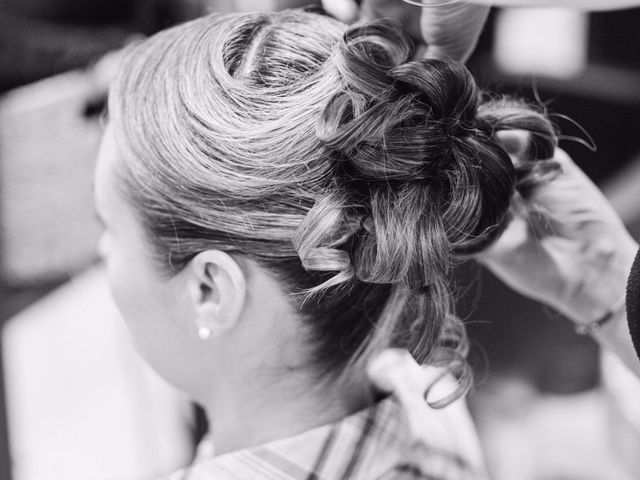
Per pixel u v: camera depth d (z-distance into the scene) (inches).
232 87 22.8
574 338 56.4
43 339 48.3
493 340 55.8
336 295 23.5
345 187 22.0
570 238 28.6
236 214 22.5
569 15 59.2
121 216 24.5
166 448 50.3
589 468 55.2
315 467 25.0
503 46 57.3
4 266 43.9
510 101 26.6
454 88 22.1
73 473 47.5
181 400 50.6
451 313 25.0
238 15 24.9
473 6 24.7
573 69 58.1
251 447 25.7
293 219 22.4
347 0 26.8
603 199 28.6
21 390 47.0
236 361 25.0
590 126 57.5
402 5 26.2
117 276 25.4
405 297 24.2
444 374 26.1
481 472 29.7
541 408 58.3
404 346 25.8
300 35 23.9
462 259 25.7
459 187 21.9
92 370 49.7
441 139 21.6
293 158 22.0
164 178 22.9
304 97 22.5
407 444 26.8
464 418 30.6
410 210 21.4
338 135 21.1
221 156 22.3
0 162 41.9
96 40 44.2
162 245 23.8
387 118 21.1
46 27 43.1
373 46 23.3
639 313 20.1
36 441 47.5
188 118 22.7
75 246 46.9
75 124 44.1
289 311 23.7
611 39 59.5
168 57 24.0
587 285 28.8
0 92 42.4
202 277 23.6
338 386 25.4
